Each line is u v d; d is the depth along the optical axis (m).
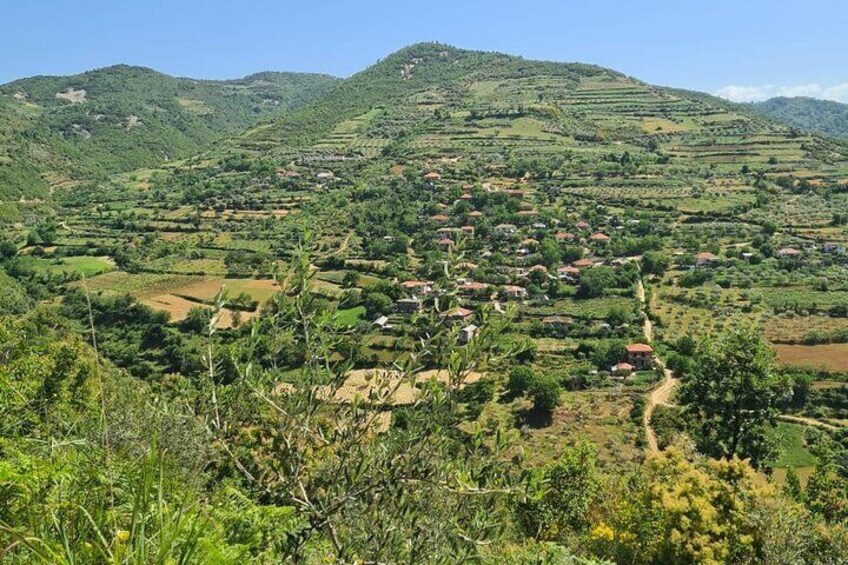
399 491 3.02
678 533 8.67
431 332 3.32
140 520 2.60
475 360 3.15
